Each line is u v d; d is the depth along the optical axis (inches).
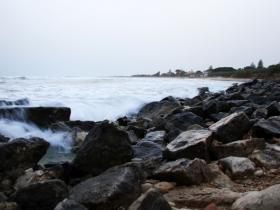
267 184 186.2
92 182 165.2
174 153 222.2
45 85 1189.1
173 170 188.9
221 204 161.8
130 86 1328.7
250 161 207.5
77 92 884.0
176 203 167.5
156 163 213.8
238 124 265.9
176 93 1032.2
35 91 861.2
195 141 227.6
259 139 245.0
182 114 358.9
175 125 347.3
